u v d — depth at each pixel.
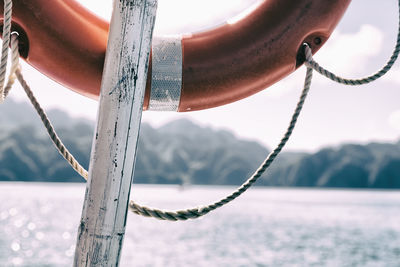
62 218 36.62
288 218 38.94
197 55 1.89
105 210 1.41
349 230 28.61
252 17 1.95
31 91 1.88
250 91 1.96
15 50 1.73
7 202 59.19
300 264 16.00
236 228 30.08
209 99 1.92
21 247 20.22
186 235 25.83
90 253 1.40
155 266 14.99
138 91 1.45
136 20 1.42
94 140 1.45
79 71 1.85
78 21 1.84
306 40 1.95
